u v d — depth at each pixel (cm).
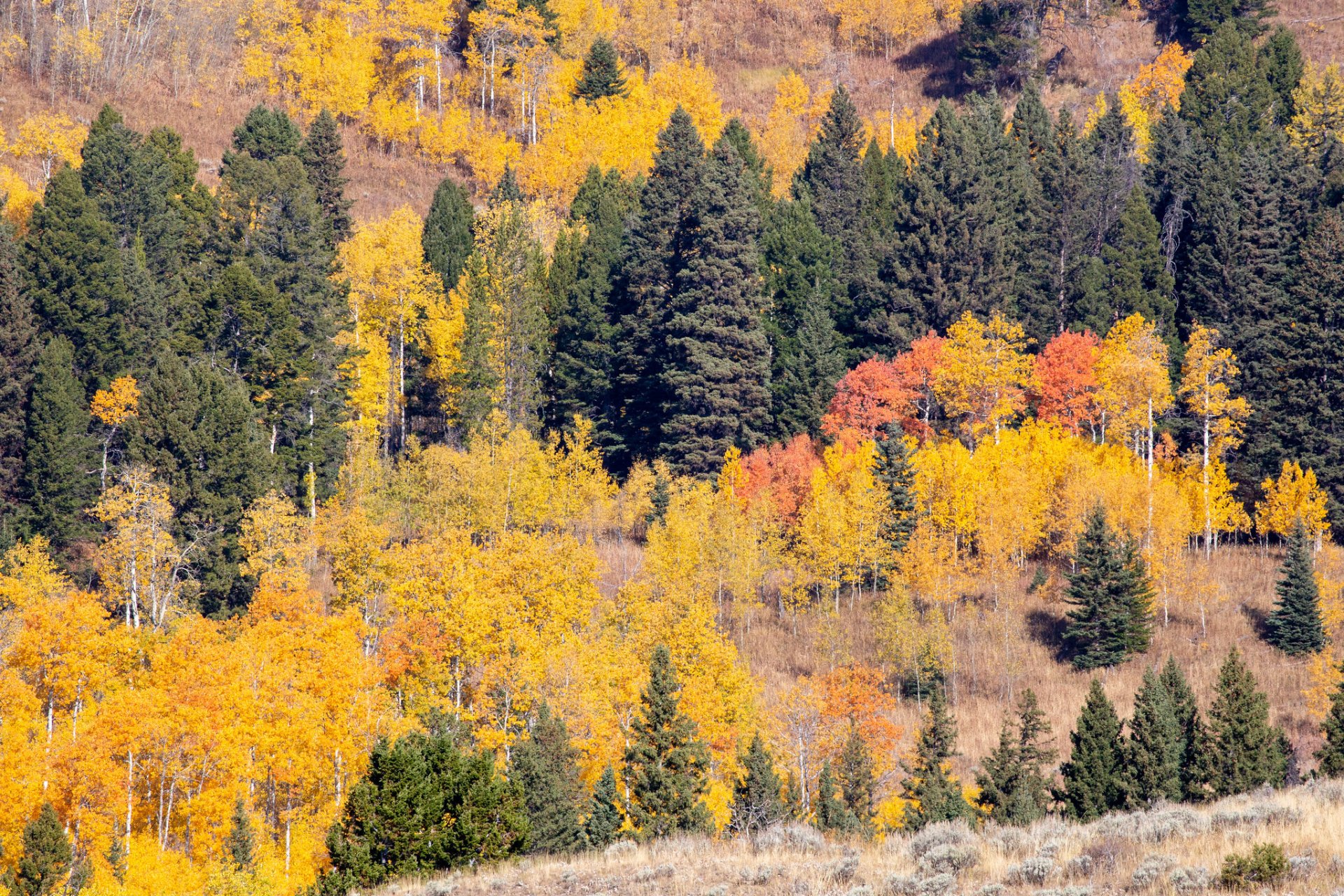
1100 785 6016
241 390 9888
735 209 12569
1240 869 2488
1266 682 8125
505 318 12238
